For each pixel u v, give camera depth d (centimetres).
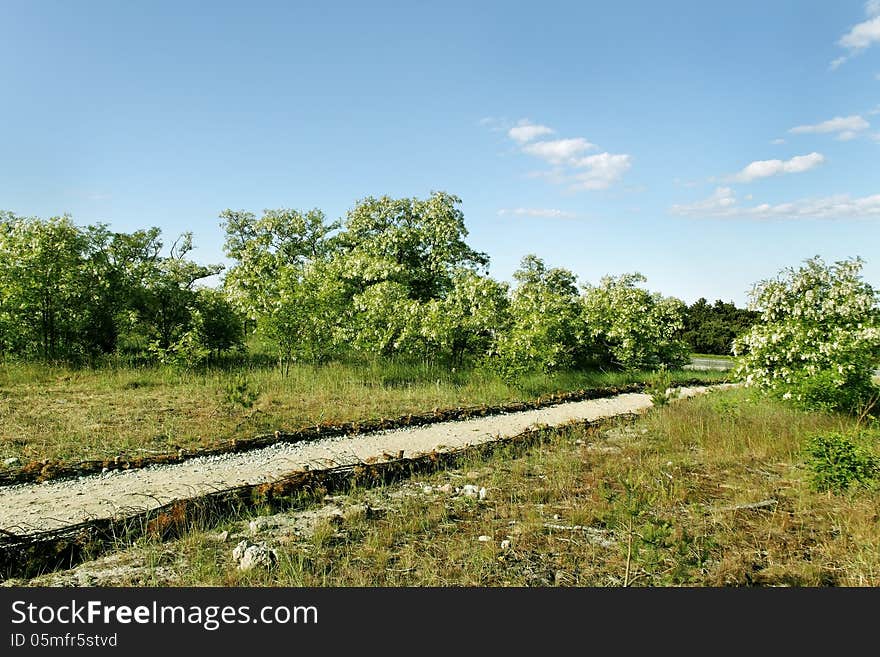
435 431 1000
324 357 1594
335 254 2127
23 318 1519
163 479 686
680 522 595
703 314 4709
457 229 2391
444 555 523
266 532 572
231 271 1639
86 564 501
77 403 1040
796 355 1170
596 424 1116
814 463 700
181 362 1409
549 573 493
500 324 1703
